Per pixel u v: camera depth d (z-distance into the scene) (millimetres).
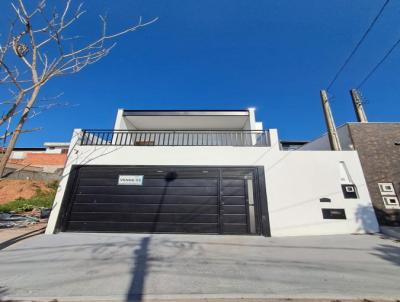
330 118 8727
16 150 23828
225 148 7113
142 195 6754
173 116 10047
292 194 6582
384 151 7812
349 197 6586
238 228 6383
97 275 3492
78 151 7199
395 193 7281
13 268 3777
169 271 3654
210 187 6789
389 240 5484
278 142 7113
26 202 10641
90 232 6391
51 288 3061
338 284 3139
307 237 6004
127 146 7203
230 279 3344
